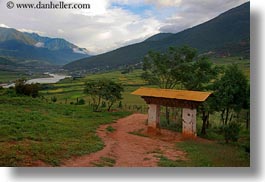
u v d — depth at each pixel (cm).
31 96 4194
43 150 1474
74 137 2019
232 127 2364
